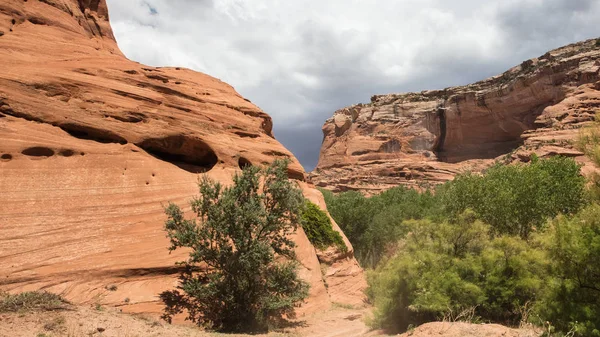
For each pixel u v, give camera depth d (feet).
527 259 37.47
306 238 64.69
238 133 70.85
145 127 55.57
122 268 41.75
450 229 42.78
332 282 66.85
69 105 50.06
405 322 40.09
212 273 44.01
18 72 48.16
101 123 51.60
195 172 60.44
